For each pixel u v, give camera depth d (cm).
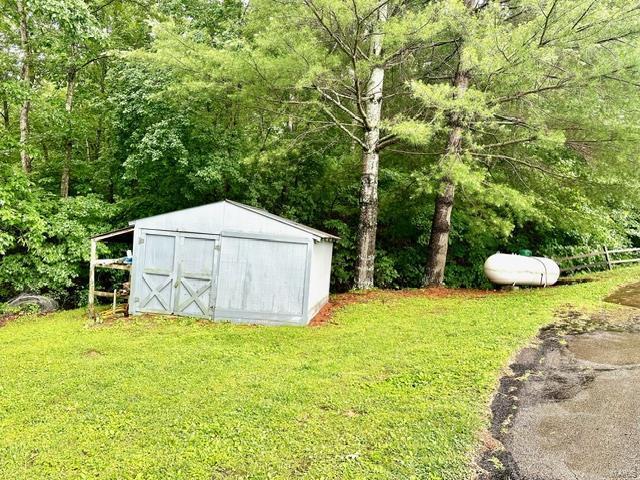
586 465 350
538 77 862
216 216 910
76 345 713
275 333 777
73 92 1336
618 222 1551
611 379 488
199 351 669
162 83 1092
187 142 1176
